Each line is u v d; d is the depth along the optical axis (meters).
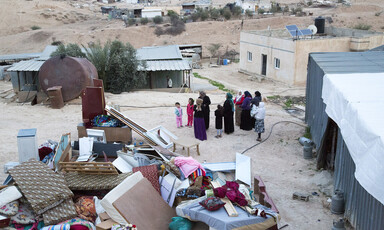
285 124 16.25
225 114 14.73
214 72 41.38
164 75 27.83
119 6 113.06
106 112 13.65
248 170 10.83
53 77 19.38
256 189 9.65
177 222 7.68
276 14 77.25
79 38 67.19
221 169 10.77
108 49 26.05
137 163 10.41
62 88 19.39
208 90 28.08
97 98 13.45
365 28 56.84
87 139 11.58
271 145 13.62
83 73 19.36
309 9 82.00
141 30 67.50
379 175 5.68
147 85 27.86
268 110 19.27
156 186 9.05
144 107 19.34
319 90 12.61
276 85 31.55
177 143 12.48
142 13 79.12
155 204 8.27
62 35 68.88
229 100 14.63
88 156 10.81
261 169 11.45
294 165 11.77
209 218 7.25
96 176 9.21
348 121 7.86
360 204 7.36
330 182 10.21
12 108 18.86
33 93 20.47
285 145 13.61
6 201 7.59
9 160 11.95
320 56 14.89
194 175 9.49
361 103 7.88
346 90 9.03
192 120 15.85
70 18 89.88
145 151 11.52
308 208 9.00
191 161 9.74
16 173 8.21
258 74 36.12
